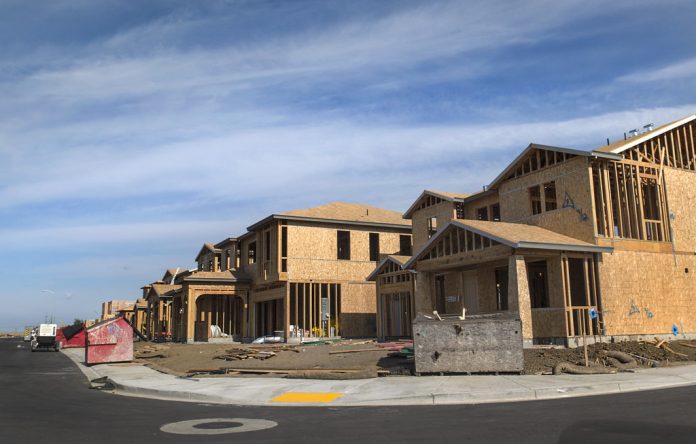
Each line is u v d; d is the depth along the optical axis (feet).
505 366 52.60
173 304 151.33
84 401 48.24
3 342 255.29
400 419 34.24
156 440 29.66
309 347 82.17
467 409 37.32
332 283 123.54
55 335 156.76
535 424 30.48
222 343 127.24
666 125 85.05
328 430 31.35
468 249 74.95
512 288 67.26
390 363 60.75
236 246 146.51
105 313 308.40
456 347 54.13
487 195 94.99
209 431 32.09
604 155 74.64
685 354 64.28
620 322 72.95
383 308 109.09
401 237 135.85
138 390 54.90
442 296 99.55
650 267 77.46
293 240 121.60
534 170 84.33
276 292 123.34
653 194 83.61
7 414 40.34
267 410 40.57
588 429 28.55
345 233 134.10
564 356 58.59
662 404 35.83
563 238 73.61
